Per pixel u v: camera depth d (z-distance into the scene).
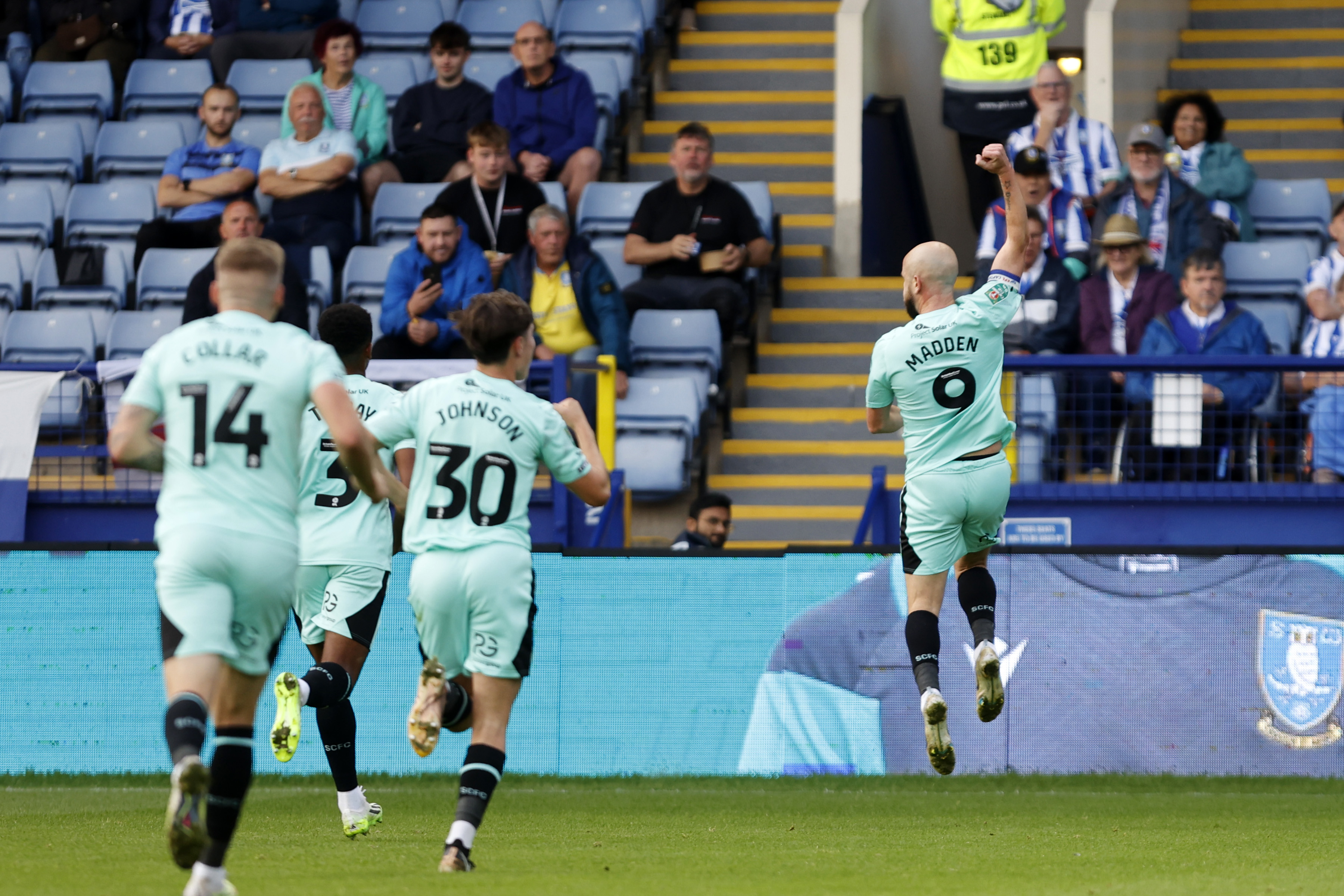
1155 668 27.72
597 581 28.48
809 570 28.17
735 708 28.12
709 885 14.48
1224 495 30.78
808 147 48.81
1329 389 30.94
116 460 12.75
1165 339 33.34
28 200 43.91
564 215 36.34
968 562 19.75
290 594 12.72
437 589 15.38
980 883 14.98
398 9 51.41
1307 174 47.38
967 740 27.81
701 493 37.25
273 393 12.63
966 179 45.59
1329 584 27.58
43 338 39.19
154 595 28.83
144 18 52.12
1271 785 27.19
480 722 15.52
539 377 31.94
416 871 15.48
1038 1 44.56
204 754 27.53
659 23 51.59
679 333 38.03
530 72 44.06
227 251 13.22
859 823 22.25
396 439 15.78
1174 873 16.11
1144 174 37.78
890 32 50.81
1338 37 53.00
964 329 18.61
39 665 28.89
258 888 13.73
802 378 40.72
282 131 43.62
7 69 49.38
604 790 27.30
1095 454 31.30
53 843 18.77
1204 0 55.28
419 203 42.34
